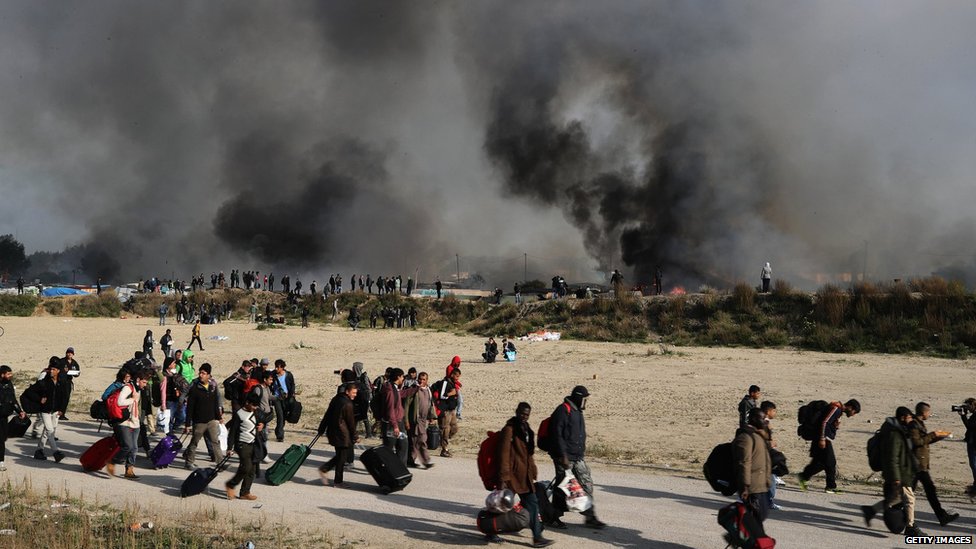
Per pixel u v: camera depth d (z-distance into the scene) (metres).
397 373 14.20
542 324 45.38
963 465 15.31
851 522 10.73
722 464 9.16
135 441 13.73
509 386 27.42
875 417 20.75
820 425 12.39
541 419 21.20
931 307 35.84
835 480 12.95
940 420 20.23
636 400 24.12
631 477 14.03
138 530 10.00
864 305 37.53
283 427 18.23
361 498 12.32
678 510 11.48
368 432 18.14
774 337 37.56
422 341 45.09
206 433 14.61
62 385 15.32
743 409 13.14
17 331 51.84
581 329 43.16
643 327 42.12
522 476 9.71
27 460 15.23
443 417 16.00
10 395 14.19
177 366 18.00
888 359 32.41
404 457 14.16
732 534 8.69
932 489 10.41
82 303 68.38
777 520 10.80
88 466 13.87
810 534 10.06
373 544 9.75
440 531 10.38
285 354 39.50
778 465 10.78
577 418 10.25
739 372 29.86
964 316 35.12
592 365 32.94
